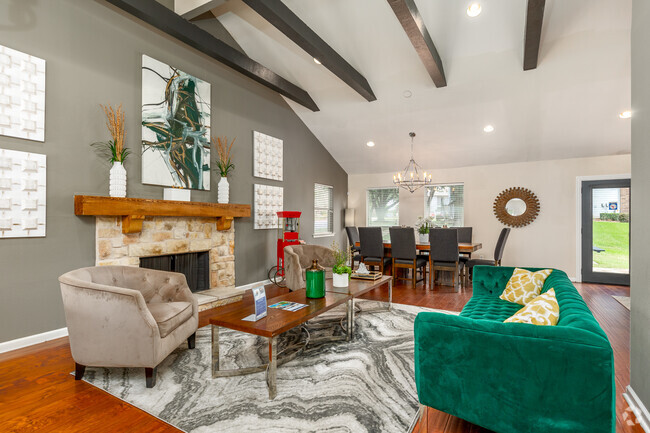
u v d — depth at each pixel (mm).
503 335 1499
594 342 1336
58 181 3010
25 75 2791
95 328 2170
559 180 6137
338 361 2539
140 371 2400
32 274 2859
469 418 1588
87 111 3215
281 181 5949
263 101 5543
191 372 2375
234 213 4535
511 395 1479
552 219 6180
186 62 4219
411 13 3312
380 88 5367
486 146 6184
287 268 4348
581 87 4633
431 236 5234
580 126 5285
